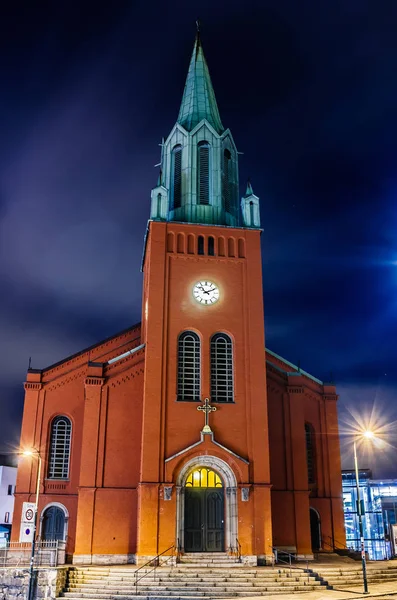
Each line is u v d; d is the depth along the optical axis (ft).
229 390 122.72
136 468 121.19
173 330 124.16
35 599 94.12
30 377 137.80
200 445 114.83
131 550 115.65
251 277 130.93
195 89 153.17
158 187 134.41
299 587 96.37
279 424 131.03
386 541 150.20
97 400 124.26
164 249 129.39
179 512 111.55
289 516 124.77
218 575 100.01
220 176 140.56
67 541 125.70
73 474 130.93
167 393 119.34
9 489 212.43
